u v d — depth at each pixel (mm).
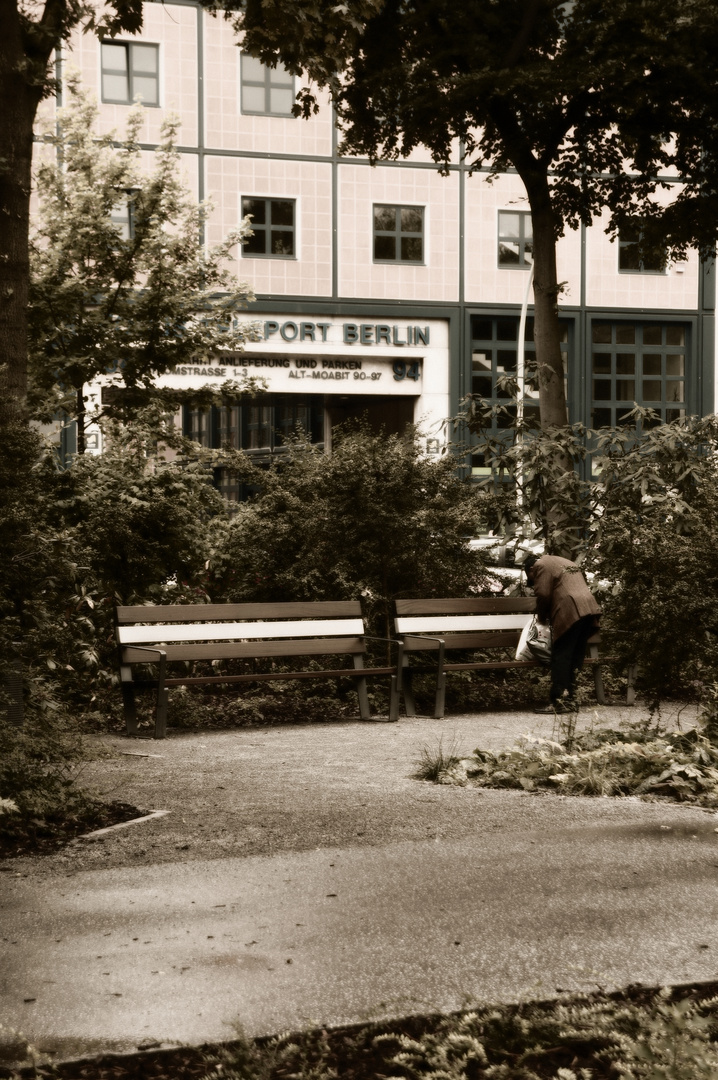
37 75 9547
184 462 12711
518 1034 3523
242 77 34156
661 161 15797
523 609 11742
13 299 9547
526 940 4270
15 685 7652
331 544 11977
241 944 4246
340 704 11438
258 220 34562
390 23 14281
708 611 7648
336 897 4785
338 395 36625
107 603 11352
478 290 36281
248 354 34625
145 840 5738
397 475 11922
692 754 7211
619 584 8391
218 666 11984
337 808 6383
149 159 33188
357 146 15594
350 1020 3633
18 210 9570
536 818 6098
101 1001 3758
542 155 14562
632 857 5320
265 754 8508
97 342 18234
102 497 11344
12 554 7148
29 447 7391
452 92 13742
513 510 12461
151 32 33344
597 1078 3336
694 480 11516
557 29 14273
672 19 13289
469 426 13188
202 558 12109
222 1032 3545
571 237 37031
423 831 5840
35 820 5953
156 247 18891
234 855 5434
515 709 11227
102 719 10117
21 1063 3324
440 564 12078
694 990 3842
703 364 38219
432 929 4387
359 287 35406
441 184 35812
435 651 12141
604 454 12617
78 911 4637
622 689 11852
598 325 37688
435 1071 3344
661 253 16672
